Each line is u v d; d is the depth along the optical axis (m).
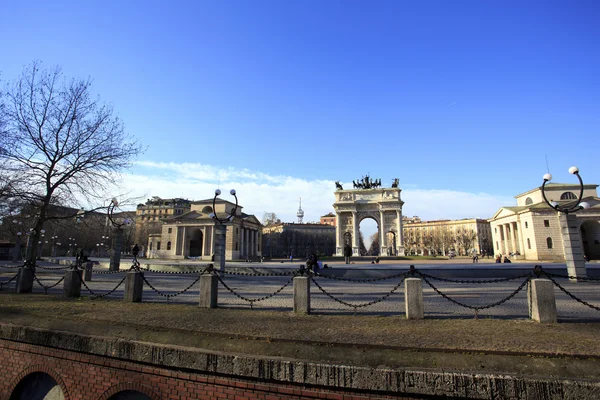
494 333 7.75
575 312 10.81
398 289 18.47
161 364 7.39
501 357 6.28
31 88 25.12
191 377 7.17
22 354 9.05
